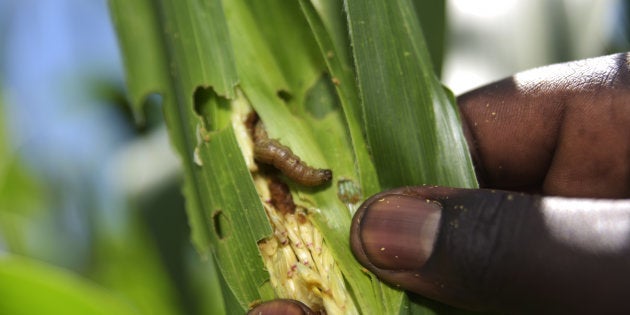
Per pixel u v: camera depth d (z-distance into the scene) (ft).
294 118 0.93
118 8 0.93
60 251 1.24
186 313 1.19
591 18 1.11
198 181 0.90
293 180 0.92
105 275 1.22
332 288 0.89
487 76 1.12
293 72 0.94
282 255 0.90
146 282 1.22
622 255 0.82
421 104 0.88
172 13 0.90
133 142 1.29
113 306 0.91
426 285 0.88
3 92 1.28
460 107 1.09
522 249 0.85
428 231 0.87
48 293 0.90
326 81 0.94
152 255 1.23
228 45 0.90
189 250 1.20
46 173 1.28
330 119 0.94
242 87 0.93
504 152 1.09
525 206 0.86
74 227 1.26
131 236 1.24
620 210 0.84
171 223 1.19
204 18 0.90
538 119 1.07
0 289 0.90
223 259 0.89
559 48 1.11
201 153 0.90
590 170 1.04
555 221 0.84
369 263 0.89
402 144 0.88
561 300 0.84
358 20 0.87
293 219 0.92
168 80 0.92
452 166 0.89
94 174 1.29
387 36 0.88
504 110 1.08
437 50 1.01
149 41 0.93
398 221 0.88
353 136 0.90
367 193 0.91
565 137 1.05
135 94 0.92
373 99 0.88
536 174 1.10
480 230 0.86
